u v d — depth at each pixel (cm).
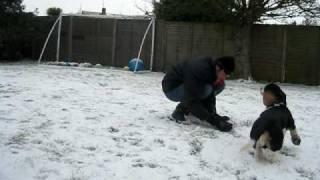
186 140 543
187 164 466
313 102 920
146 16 1484
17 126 552
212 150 512
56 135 525
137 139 534
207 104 625
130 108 712
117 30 1515
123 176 421
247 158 493
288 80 1341
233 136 573
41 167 425
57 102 721
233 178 440
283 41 1335
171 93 629
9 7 1548
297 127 648
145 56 1479
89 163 445
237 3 1298
